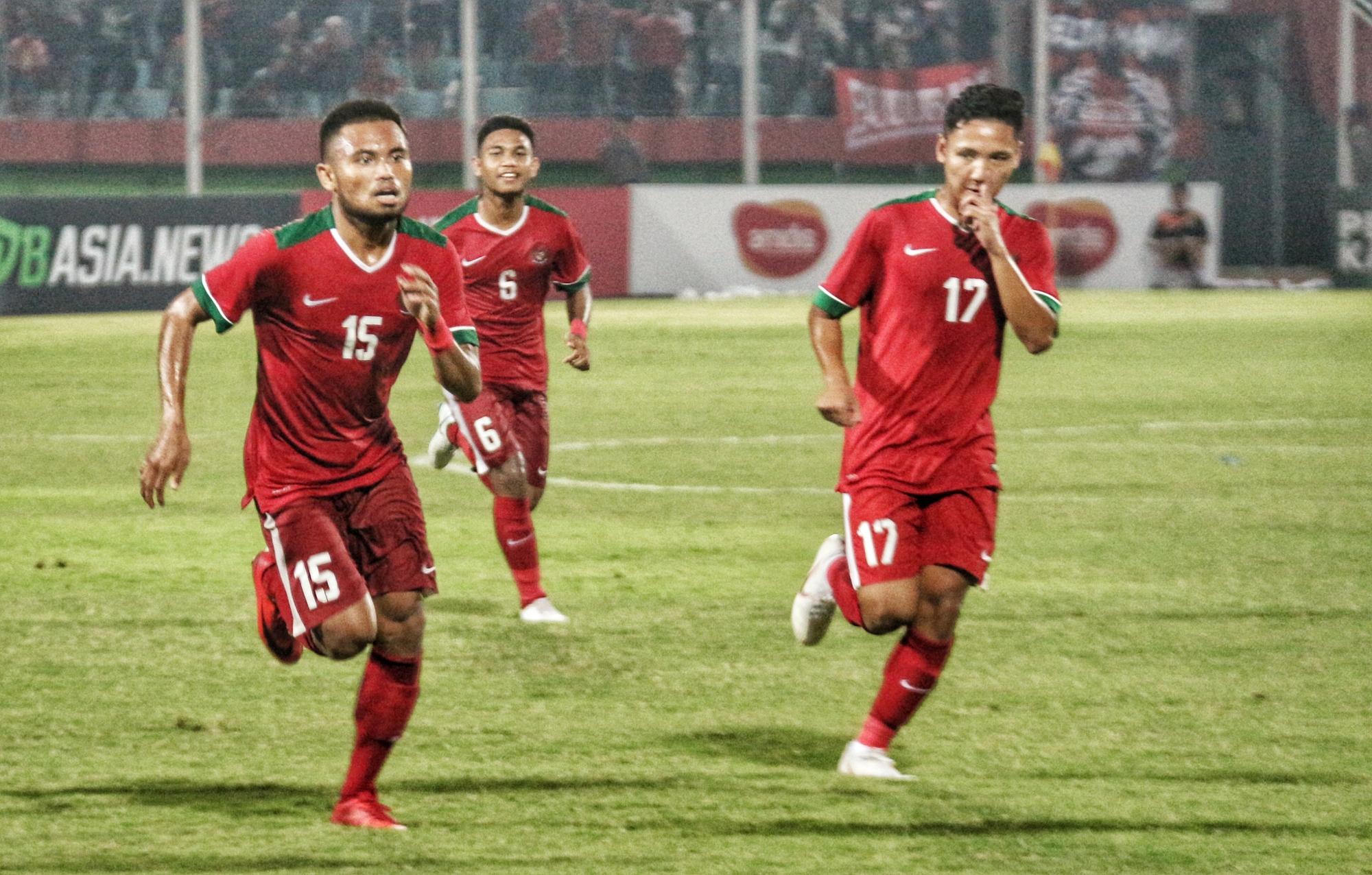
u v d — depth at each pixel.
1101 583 21.73
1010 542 24.47
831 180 74.31
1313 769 14.02
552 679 16.91
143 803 12.92
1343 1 76.25
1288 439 35.00
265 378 12.57
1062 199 69.31
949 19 74.88
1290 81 77.31
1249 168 77.56
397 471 12.84
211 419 38.12
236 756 14.20
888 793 13.29
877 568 13.63
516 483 19.44
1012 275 13.16
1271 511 26.98
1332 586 21.53
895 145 74.56
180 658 17.58
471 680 16.83
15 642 18.23
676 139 73.50
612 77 73.31
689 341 52.69
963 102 13.42
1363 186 73.88
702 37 73.69
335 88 70.88
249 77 70.00
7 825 12.38
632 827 12.42
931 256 13.53
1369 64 76.44
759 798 13.16
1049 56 74.44
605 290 65.19
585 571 22.52
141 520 26.08
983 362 13.70
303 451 12.59
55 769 13.80
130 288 58.62
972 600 20.72
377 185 12.01
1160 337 53.97
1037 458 32.50
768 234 66.50
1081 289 69.75
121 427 36.50
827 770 13.92
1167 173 75.69
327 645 12.30
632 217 65.25
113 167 68.38
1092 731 15.16
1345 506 27.44
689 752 14.41
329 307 12.32
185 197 59.00
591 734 14.94
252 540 24.47
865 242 13.68
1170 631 19.12
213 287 12.22
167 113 69.50
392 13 71.00
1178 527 25.67
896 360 13.65
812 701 16.16
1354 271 72.94
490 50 72.75
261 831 12.26
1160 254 70.38
